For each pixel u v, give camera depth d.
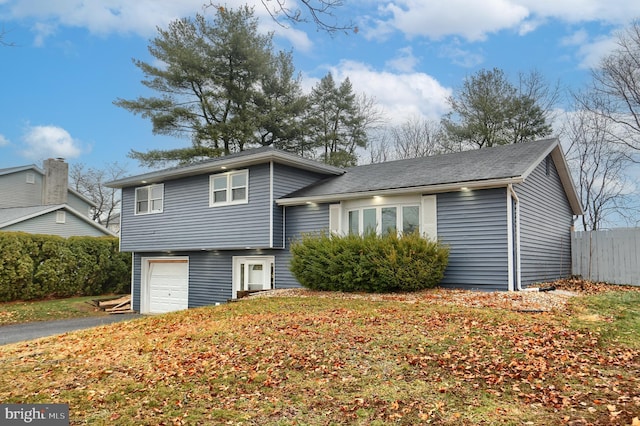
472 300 10.05
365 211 14.02
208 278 17.92
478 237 11.88
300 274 13.44
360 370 5.88
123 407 5.03
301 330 7.85
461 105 29.25
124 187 20.06
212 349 7.05
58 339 8.88
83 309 18.52
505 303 9.60
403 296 11.09
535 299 10.06
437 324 7.84
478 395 5.01
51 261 19.66
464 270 12.07
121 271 22.83
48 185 30.12
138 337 8.37
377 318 8.47
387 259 11.70
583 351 6.41
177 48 24.72
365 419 4.55
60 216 26.64
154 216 18.70
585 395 4.90
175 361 6.56
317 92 33.12
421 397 5.00
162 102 25.62
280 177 15.46
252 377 5.79
